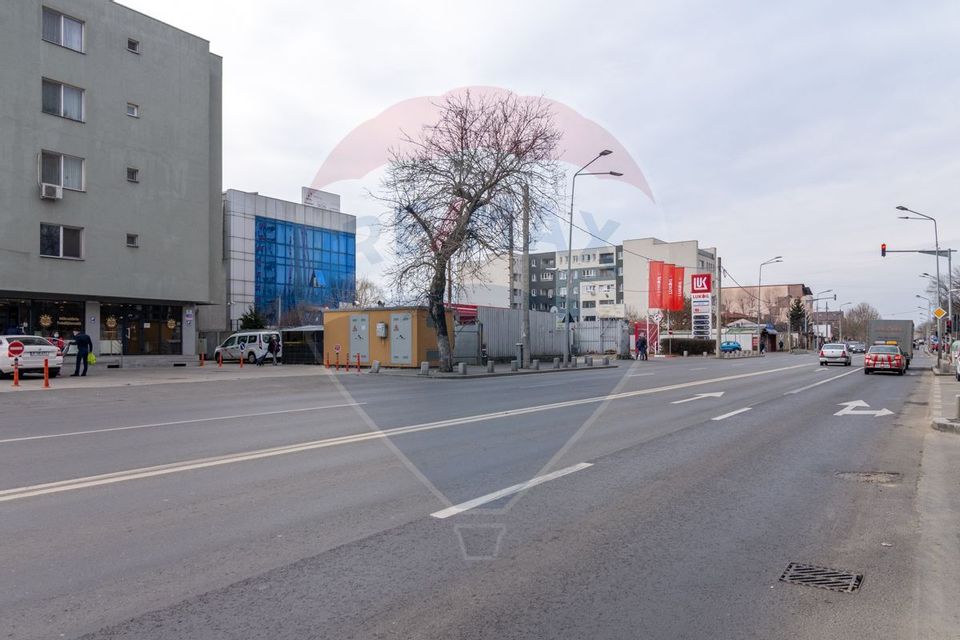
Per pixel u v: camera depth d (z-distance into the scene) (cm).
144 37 3159
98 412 1342
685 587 409
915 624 361
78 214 2880
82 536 495
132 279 3092
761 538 512
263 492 633
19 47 2675
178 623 349
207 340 3959
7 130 2634
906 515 584
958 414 1162
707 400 1634
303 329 3142
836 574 436
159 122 3216
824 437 1041
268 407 1444
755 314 11419
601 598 390
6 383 2069
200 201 3400
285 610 367
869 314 15738
